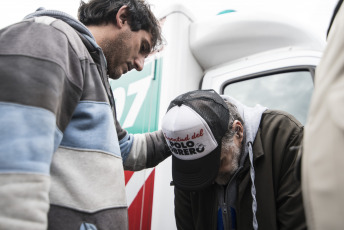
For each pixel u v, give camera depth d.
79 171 0.72
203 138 1.11
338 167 0.38
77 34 0.86
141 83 1.99
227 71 1.95
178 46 1.91
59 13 0.89
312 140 0.44
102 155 0.76
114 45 1.07
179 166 1.18
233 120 1.23
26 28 0.70
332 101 0.40
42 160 0.54
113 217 0.74
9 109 0.54
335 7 0.51
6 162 0.50
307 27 1.85
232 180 1.20
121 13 1.06
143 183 1.75
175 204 1.42
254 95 1.82
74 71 0.74
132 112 1.96
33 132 0.55
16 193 0.49
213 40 1.91
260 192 1.10
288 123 1.17
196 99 1.18
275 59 1.79
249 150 1.14
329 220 0.38
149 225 1.63
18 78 0.57
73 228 0.67
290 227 1.02
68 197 0.69
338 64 0.41
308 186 0.43
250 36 1.85
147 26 1.17
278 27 1.81
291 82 1.72
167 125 1.16
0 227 0.47
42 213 0.52
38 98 0.58
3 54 0.61
